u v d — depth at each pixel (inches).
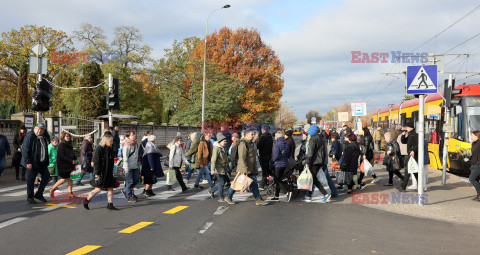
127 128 1000.2
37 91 510.6
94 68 1320.1
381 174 561.6
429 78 325.1
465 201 346.3
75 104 1512.1
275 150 348.2
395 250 201.0
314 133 350.3
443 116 604.7
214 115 1512.1
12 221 266.7
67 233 232.7
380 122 1223.5
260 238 222.5
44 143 347.6
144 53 1793.8
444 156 450.3
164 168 682.8
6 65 1774.1
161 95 1610.5
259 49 1700.3
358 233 235.9
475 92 563.8
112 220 270.4
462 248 206.2
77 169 455.8
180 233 232.8
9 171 605.6
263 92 1708.9
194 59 1535.4
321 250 199.6
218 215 288.5
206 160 412.5
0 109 1147.9
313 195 389.7
